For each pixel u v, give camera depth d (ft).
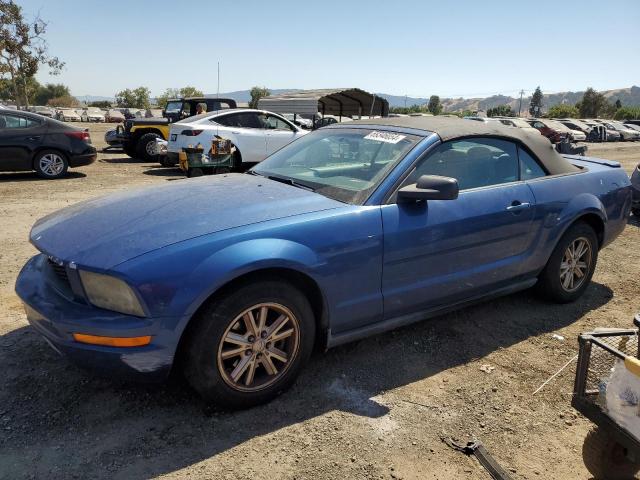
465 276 11.76
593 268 14.89
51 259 9.11
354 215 10.02
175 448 8.31
